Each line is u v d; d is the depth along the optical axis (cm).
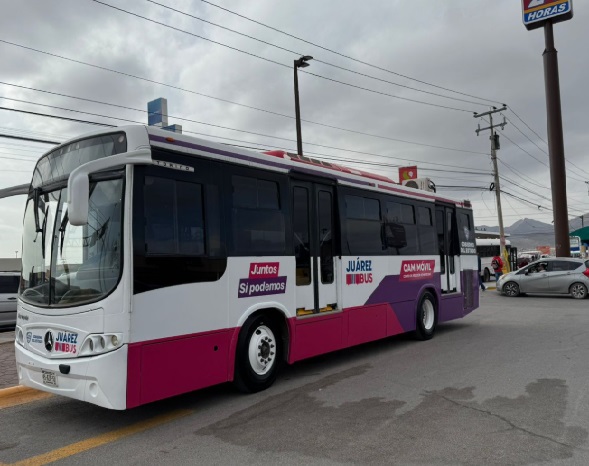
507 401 576
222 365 582
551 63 2742
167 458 437
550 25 2761
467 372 726
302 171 729
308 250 742
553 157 2698
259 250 642
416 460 416
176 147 550
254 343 636
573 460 408
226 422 530
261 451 446
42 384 524
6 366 791
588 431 473
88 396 480
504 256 3509
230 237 604
